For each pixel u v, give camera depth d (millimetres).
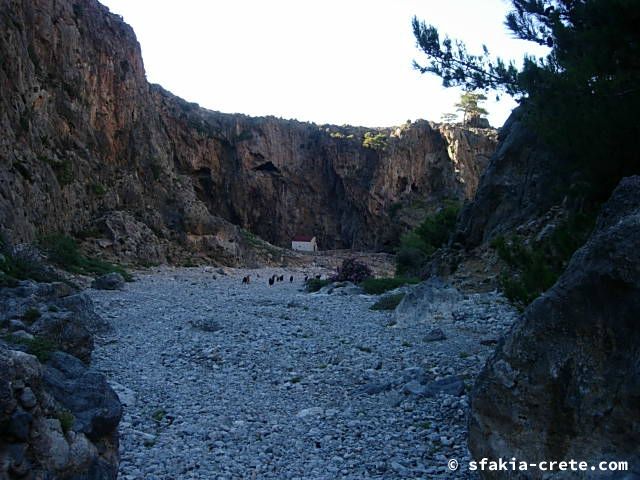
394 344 16266
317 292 33188
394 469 8133
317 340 17281
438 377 12711
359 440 9375
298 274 59344
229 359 14859
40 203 38188
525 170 29781
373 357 14914
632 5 9938
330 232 102000
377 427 9953
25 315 13336
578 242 10109
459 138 101875
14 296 15664
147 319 20750
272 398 11805
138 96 63281
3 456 5266
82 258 37438
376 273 62469
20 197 33812
